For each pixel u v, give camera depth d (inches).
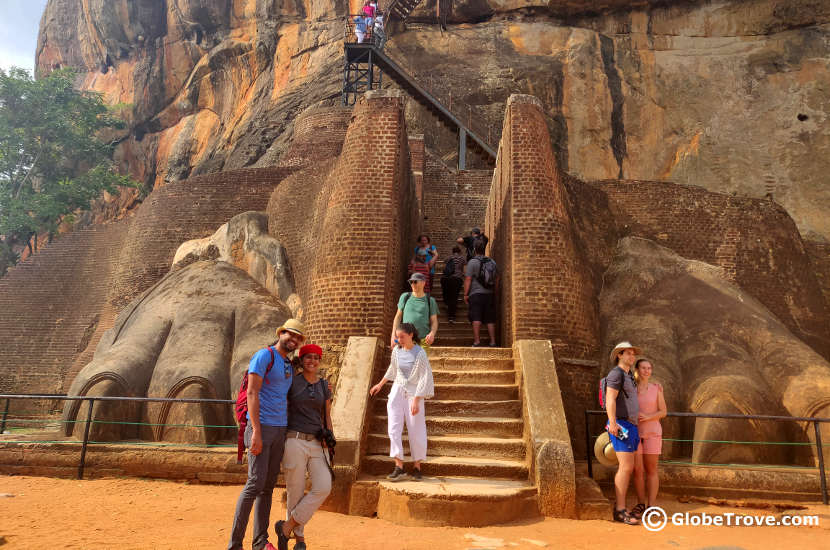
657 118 1103.6
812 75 1045.8
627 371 252.2
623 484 238.5
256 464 172.9
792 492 288.0
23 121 1171.3
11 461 325.1
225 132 1379.2
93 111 1248.2
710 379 370.6
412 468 267.7
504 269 417.7
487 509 229.5
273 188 663.1
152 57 1526.8
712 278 485.7
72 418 383.2
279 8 1386.6
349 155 411.2
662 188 548.4
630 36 1176.2
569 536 211.5
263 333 450.0
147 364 422.6
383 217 390.0
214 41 1465.3
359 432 268.7
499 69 1149.1
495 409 311.3
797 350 399.5
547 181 397.4
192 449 319.9
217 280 517.0
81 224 1513.3
